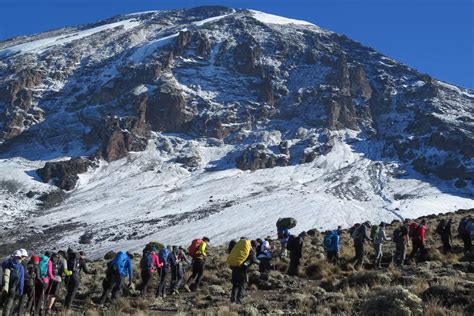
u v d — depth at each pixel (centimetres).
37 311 1424
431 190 12050
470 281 1497
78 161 13350
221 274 2131
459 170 13288
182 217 9619
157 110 16962
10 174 13012
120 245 8025
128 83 19238
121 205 10981
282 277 1970
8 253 8181
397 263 2061
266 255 2091
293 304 1481
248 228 8394
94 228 9400
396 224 3547
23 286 1336
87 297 1766
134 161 14238
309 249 2580
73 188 12494
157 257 1769
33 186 12381
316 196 10606
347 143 15738
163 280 1786
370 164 14138
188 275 2186
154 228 8950
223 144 15900
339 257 2244
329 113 16962
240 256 1556
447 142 14700
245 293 1742
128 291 1817
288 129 16700
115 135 14650
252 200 10581
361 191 11738
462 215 3784
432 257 2152
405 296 1196
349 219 8956
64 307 1562
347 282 1680
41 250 8256
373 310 1188
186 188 12250
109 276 1672
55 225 9806
